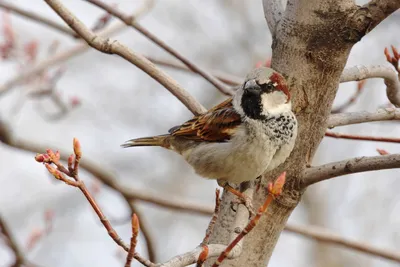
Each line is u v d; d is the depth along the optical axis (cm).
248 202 712
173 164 2055
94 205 520
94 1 916
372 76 779
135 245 489
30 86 1241
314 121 711
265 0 759
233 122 780
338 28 677
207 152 809
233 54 2092
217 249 554
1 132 1029
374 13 661
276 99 720
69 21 758
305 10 689
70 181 524
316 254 1858
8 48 1221
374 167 654
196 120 852
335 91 707
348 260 1839
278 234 720
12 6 1122
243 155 750
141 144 958
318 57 691
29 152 1070
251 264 709
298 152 714
